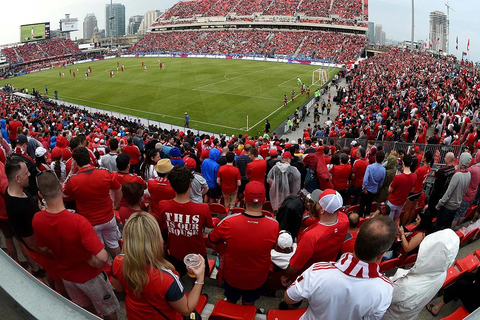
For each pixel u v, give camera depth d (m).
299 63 74.44
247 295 4.25
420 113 23.42
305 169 9.56
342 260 2.74
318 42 84.88
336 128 24.02
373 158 9.38
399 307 3.29
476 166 7.04
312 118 36.44
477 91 26.19
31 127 20.64
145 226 2.60
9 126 13.40
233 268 4.04
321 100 43.53
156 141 10.78
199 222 4.34
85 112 38.84
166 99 44.03
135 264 2.54
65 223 3.34
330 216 3.88
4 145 9.20
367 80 44.12
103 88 53.28
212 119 35.34
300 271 4.48
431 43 89.75
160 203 4.42
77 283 3.66
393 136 18.36
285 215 5.69
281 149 12.89
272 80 54.41
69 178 4.86
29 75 76.00
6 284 2.07
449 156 7.56
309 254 3.86
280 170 7.56
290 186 7.73
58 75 71.06
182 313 2.74
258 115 36.38
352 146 13.40
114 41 164.00
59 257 3.54
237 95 44.62
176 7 122.88
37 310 1.92
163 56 93.56
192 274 2.96
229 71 63.03
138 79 58.56
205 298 4.39
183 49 97.06
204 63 75.00
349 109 32.66
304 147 13.34
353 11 91.38
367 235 2.57
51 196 3.26
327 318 2.81
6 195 3.64
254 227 3.86
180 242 4.48
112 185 5.22
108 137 19.58
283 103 40.69
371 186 7.92
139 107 41.31
